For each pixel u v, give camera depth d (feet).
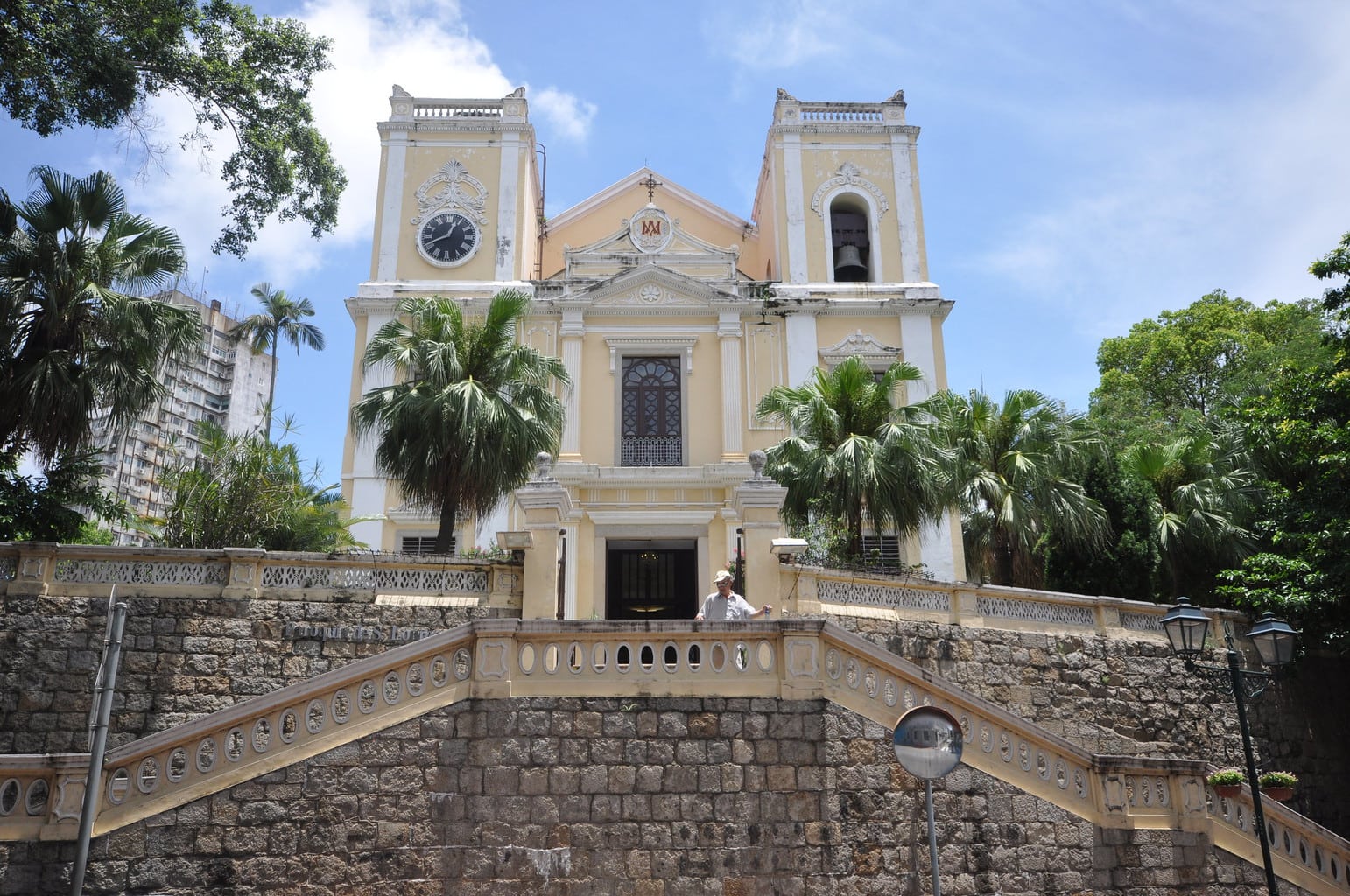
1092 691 50.57
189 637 42.37
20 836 27.58
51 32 45.50
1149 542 64.95
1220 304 109.29
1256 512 65.26
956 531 76.59
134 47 49.42
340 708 30.76
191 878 28.35
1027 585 61.62
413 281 83.15
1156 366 109.40
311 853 29.14
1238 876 34.12
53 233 52.85
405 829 29.78
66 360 50.75
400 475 54.24
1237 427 73.26
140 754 28.94
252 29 53.62
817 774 31.32
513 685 31.55
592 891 29.66
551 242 95.14
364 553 45.60
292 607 43.70
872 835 31.07
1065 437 65.67
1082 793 33.32
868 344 83.15
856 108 91.04
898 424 57.98
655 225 87.04
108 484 156.87
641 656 35.01
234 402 190.29
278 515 59.11
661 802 30.66
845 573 47.24
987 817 31.99
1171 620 35.83
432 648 31.68
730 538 73.97
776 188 88.63
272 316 139.64
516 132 87.40
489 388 56.54
